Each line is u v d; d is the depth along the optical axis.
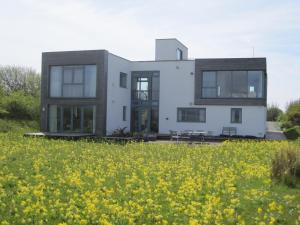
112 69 31.77
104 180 11.08
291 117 44.94
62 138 26.89
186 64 33.38
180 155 17.00
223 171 12.45
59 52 31.61
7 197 9.18
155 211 8.22
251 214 8.12
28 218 7.67
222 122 31.80
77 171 12.52
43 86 32.03
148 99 34.41
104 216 7.51
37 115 40.00
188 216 7.92
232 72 31.52
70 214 7.75
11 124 34.81
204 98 32.09
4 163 13.98
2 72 49.28
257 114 30.94
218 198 8.83
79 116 31.16
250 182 11.10
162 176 11.95
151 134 31.59
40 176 11.27
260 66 30.75
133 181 10.93
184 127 33.12
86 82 31.02
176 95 33.56
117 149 19.25
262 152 17.45
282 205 8.63
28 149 18.31
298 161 11.13
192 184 10.27
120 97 33.19
